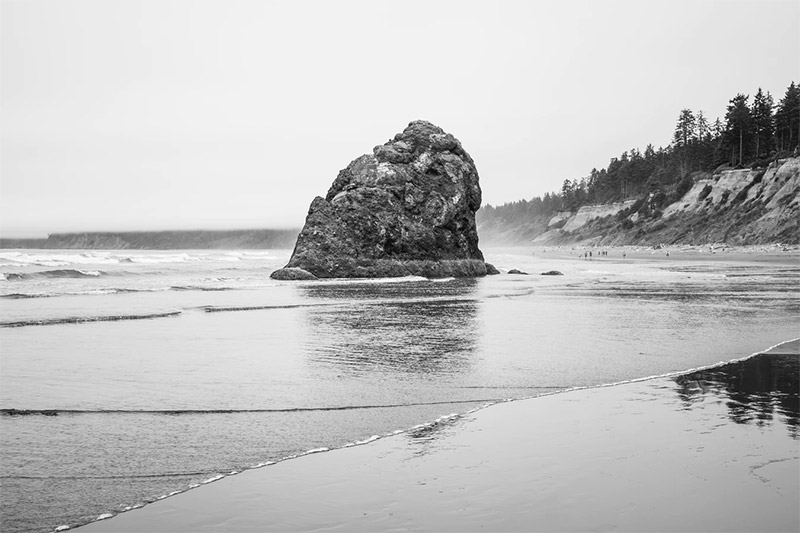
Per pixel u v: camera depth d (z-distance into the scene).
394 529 5.42
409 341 16.31
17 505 5.88
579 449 7.61
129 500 6.04
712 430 8.38
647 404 9.86
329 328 18.86
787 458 7.25
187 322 20.08
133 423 8.67
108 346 15.20
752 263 75.94
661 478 6.61
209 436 8.11
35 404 9.62
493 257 115.94
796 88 135.38
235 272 54.50
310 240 48.84
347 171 53.81
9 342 15.65
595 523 5.55
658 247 131.25
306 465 7.07
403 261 50.12
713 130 172.75
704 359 13.77
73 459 7.17
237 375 11.92
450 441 7.97
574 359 13.73
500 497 6.12
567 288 37.03
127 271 49.78
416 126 57.25
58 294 29.72
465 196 54.84
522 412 9.39
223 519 5.62
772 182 119.06
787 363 13.30
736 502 5.99
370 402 9.97
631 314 22.81
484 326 19.42
